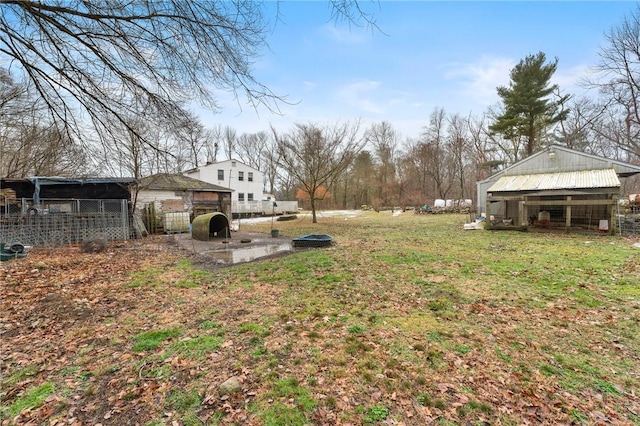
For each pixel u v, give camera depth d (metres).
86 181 12.20
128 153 4.59
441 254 8.03
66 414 2.20
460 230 14.33
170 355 3.02
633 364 2.80
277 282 5.62
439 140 39.44
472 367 2.76
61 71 3.66
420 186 40.81
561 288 5.02
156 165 5.02
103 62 3.68
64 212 11.89
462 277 5.78
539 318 3.85
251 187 33.53
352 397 2.36
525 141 26.83
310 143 19.97
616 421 2.09
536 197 14.26
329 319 3.88
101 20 3.33
